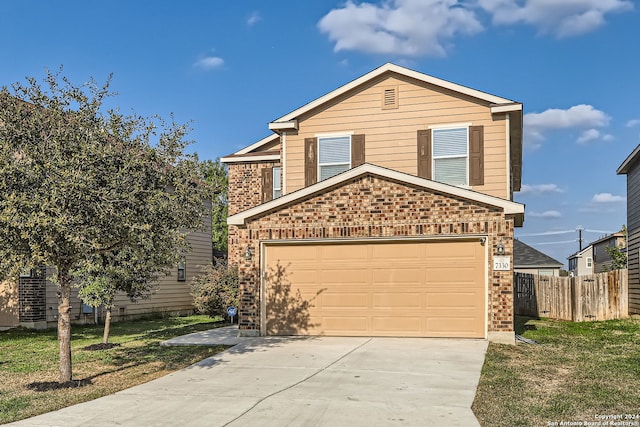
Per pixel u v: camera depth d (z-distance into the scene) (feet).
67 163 25.35
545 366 32.83
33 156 25.96
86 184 24.95
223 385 28.73
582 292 63.26
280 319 45.60
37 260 25.38
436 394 26.18
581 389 27.22
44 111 27.63
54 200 24.31
